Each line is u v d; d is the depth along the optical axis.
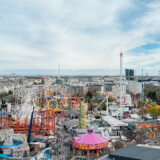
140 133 167.62
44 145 137.62
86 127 186.00
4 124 158.38
